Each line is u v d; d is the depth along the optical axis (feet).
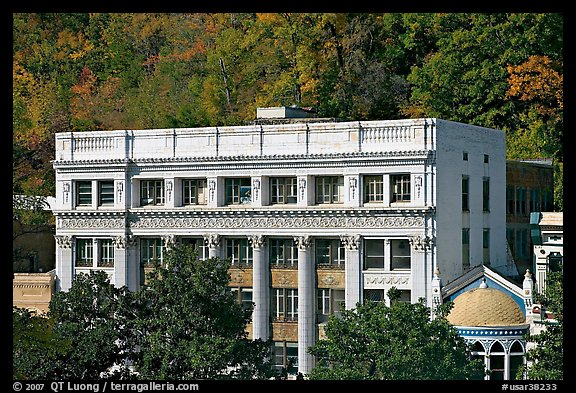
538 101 620.49
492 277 460.14
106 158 517.55
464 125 490.49
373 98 654.94
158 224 508.12
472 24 645.10
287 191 490.90
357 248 474.90
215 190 499.92
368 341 390.01
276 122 508.94
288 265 488.85
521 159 597.93
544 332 389.39
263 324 489.67
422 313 392.27
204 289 406.41
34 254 592.19
